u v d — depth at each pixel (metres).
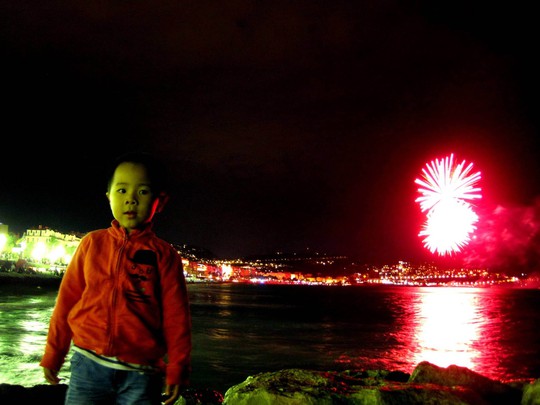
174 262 2.84
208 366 18.17
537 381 7.01
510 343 30.78
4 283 75.25
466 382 7.44
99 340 2.56
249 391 6.21
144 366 2.60
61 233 158.00
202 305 73.31
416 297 145.25
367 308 79.19
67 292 2.75
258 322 43.72
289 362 20.53
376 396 5.77
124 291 2.63
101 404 2.57
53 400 6.11
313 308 75.00
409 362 21.92
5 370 14.17
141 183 2.77
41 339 21.91
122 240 2.76
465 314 66.12
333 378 6.74
